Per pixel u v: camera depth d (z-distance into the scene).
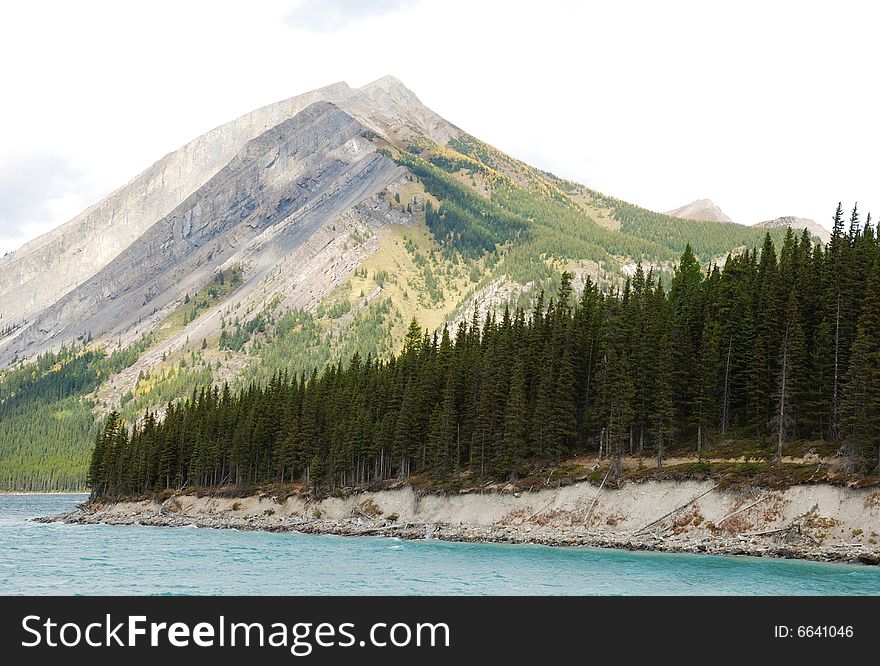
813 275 105.38
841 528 77.81
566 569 69.69
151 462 165.38
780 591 57.66
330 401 147.88
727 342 110.12
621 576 65.12
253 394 173.25
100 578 65.44
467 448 125.06
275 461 150.25
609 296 127.88
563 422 114.19
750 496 86.00
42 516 164.38
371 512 122.88
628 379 105.00
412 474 128.88
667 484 94.00
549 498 103.06
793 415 97.94
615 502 96.56
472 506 109.88
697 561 74.56
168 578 65.50
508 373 122.81
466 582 62.47
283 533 116.25
